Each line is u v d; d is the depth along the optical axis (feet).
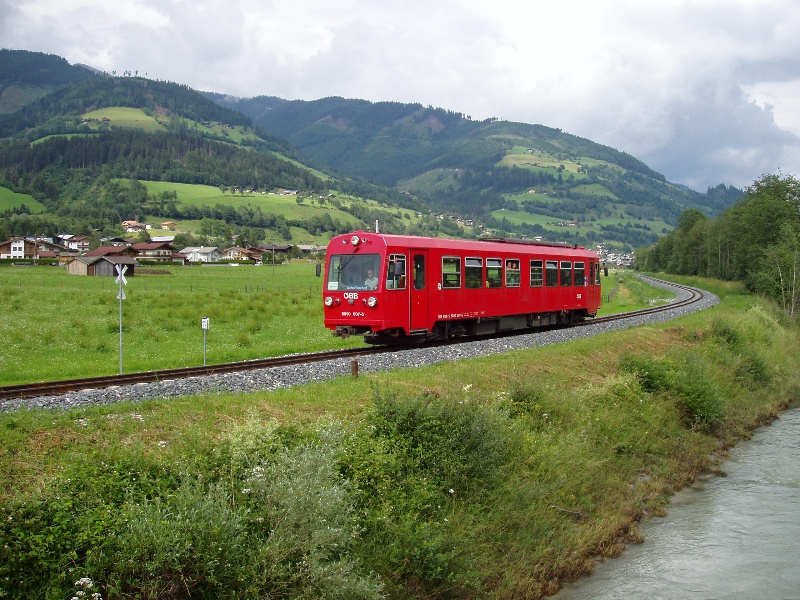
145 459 30.58
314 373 56.18
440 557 32.07
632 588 37.76
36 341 93.56
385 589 30.40
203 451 32.37
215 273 344.49
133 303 151.53
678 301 180.24
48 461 30.30
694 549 43.21
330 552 27.78
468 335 87.86
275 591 25.84
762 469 60.85
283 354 84.58
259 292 191.72
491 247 88.63
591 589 37.65
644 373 70.79
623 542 44.27
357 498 33.17
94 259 314.55
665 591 37.40
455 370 58.54
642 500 51.11
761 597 36.73
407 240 75.36
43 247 517.96
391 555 31.27
